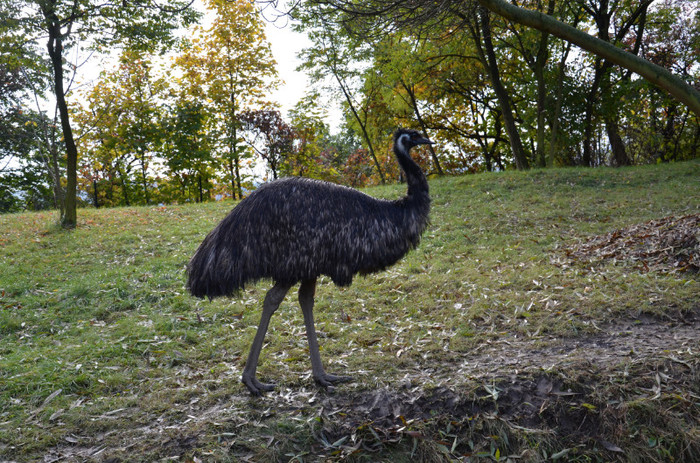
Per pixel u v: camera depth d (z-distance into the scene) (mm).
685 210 10617
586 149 21984
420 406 4512
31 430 4383
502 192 14070
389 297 7367
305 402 4629
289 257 4453
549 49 20266
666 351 4875
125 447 4156
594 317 5828
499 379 4645
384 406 4535
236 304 7363
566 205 12102
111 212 14875
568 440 4273
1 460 4031
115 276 8805
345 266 4535
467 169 29875
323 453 4156
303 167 27734
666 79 4605
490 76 20094
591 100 20297
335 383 4867
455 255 9211
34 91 13094
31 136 21547
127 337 6312
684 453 4105
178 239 11281
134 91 23828
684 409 4297
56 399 4879
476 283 7465
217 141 24359
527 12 4836
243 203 4629
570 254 8383
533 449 4156
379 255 4621
